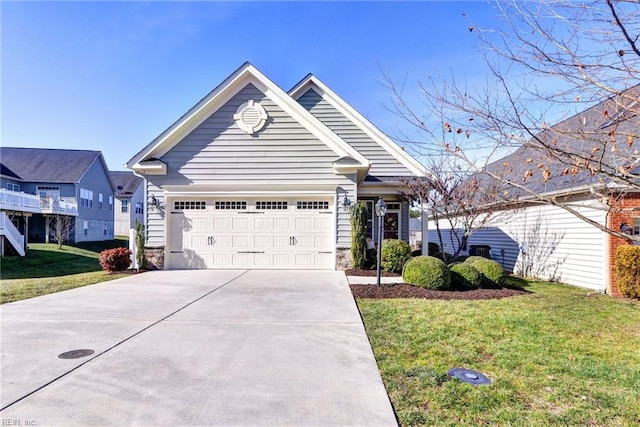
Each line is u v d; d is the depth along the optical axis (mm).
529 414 2816
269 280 8945
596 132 3021
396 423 2645
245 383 3238
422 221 11625
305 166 10852
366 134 13273
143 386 3164
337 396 3020
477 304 6566
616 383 3393
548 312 6043
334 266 10703
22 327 4949
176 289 7781
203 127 10930
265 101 10953
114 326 5008
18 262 16734
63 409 2773
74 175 28375
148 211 10938
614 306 6848
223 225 11031
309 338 4527
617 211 3578
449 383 3322
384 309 6082
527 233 12078
